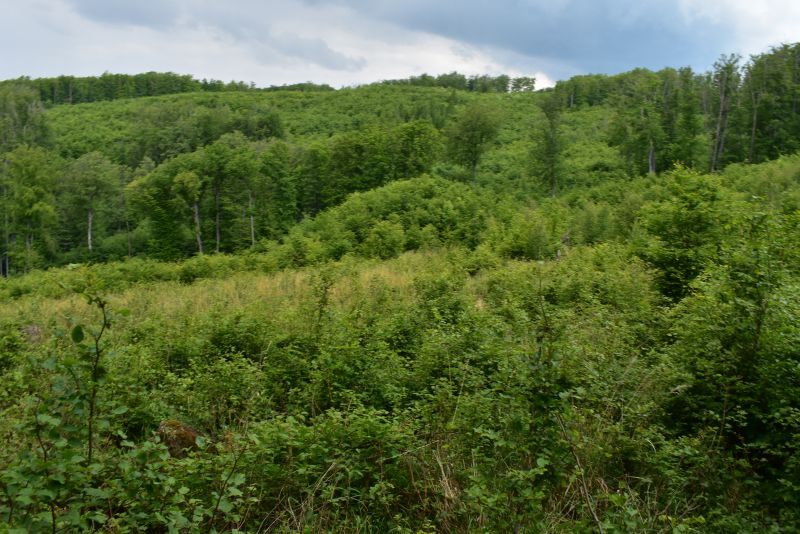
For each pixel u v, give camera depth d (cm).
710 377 530
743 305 506
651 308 869
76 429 299
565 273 1165
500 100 11638
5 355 813
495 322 730
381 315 960
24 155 5150
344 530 404
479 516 390
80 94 13412
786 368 483
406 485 445
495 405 461
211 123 8631
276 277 1739
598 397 510
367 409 544
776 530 390
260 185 4922
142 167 6994
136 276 2066
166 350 799
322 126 10650
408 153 5159
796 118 5200
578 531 344
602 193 4547
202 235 4812
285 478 425
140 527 334
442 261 2016
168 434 499
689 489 453
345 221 3256
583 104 10212
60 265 5175
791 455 458
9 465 319
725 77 5422
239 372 639
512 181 5997
